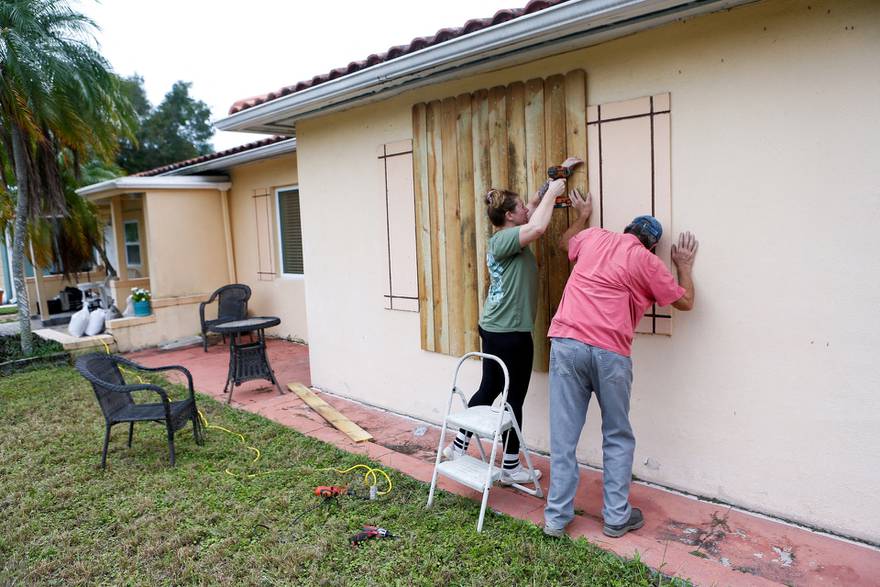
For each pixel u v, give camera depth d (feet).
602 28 11.03
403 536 10.61
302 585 9.44
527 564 9.49
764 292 10.42
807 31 9.59
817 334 9.93
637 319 10.44
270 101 18.11
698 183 10.99
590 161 12.32
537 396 14.02
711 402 11.25
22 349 27.40
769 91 10.05
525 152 13.38
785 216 10.08
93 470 14.32
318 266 20.35
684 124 11.04
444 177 15.33
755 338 10.59
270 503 12.16
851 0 9.17
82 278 46.52
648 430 12.18
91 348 28.14
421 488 12.51
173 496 12.64
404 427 16.72
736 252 10.66
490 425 10.96
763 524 10.52
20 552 10.83
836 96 9.43
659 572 9.00
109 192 31.68
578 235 11.28
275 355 26.76
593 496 11.90
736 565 9.36
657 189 11.45
